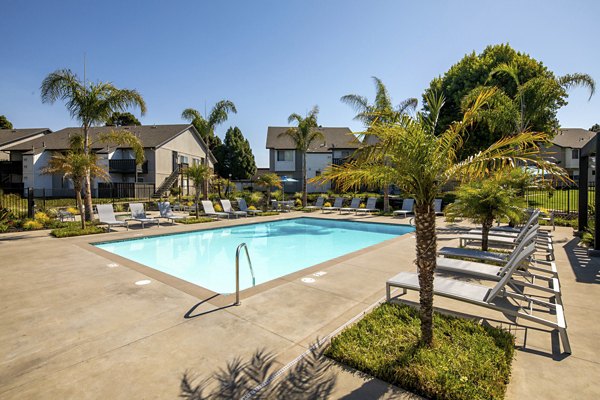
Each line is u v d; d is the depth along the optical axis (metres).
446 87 22.75
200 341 3.30
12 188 27.30
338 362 2.89
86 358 2.97
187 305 4.33
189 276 7.45
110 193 27.25
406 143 2.90
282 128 40.78
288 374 2.70
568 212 13.66
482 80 20.47
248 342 3.28
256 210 18.94
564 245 8.56
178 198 24.20
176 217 13.91
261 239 12.22
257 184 23.00
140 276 5.72
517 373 2.72
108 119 13.52
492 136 18.69
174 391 2.47
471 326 3.48
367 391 2.46
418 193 3.05
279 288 5.06
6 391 2.47
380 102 17.88
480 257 5.87
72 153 12.05
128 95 13.02
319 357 2.98
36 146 30.42
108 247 9.77
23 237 9.93
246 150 50.03
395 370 2.62
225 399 2.38
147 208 20.81
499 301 3.61
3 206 14.22
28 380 2.62
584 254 7.49
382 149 3.20
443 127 19.78
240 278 7.32
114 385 2.55
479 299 3.54
